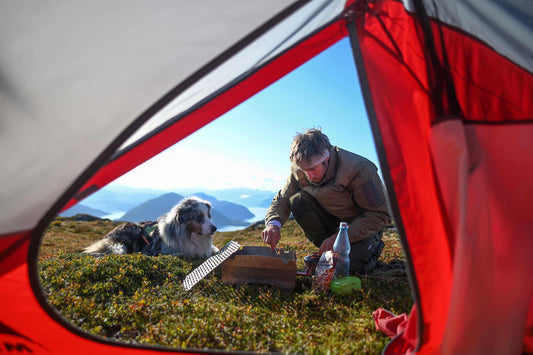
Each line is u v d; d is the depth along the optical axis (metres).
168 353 1.80
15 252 1.58
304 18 1.89
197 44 1.50
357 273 3.54
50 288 3.05
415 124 1.64
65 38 1.34
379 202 3.40
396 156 1.56
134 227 6.11
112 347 1.80
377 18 1.78
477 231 1.52
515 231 1.59
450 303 1.51
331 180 3.56
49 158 1.42
